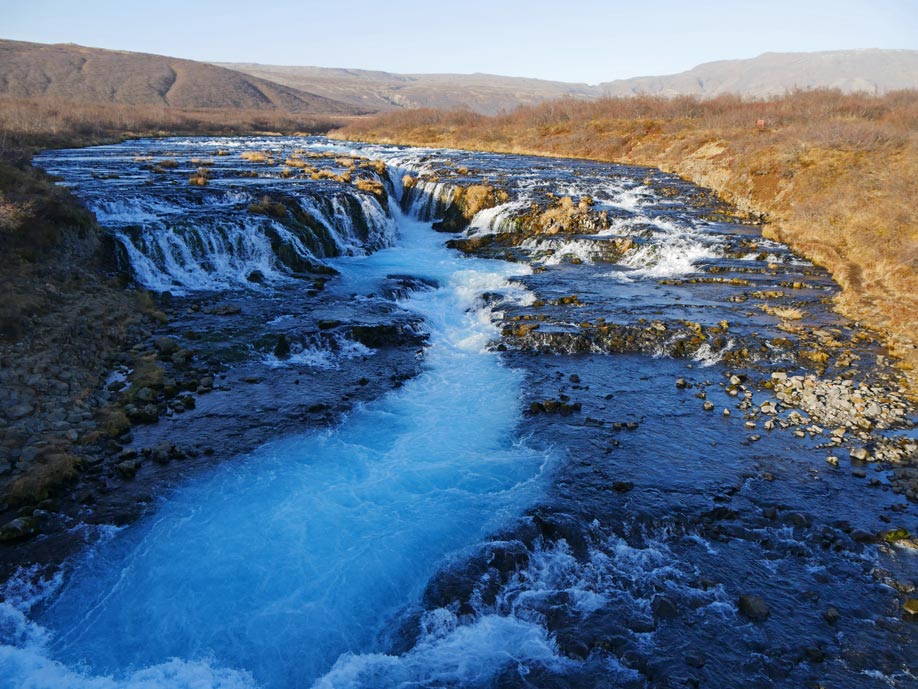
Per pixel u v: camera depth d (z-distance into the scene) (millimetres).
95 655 8828
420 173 43062
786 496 12141
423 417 15188
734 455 13523
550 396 16188
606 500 12008
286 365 17594
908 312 20391
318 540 11023
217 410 14977
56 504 11555
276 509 11773
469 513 11695
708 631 9148
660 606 9531
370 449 13789
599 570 10352
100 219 24078
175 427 14172
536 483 12578
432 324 21109
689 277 25438
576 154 59156
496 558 10492
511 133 69875
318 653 8969
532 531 11148
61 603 9602
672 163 49250
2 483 11719
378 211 31734
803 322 20484
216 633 9227
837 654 8742
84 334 17047
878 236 26359
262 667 8742
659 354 18766
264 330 19125
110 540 10828
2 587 9766
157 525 11227
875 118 52000
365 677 8562
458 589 9938
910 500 12000
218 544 10867
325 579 10195
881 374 17078
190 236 23578
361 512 11742
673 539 11070
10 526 10672
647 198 37094
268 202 27344
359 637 9227
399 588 10070
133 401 14867
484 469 13070
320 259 27406
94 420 13984
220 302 21516
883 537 10953
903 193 29047
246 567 10398
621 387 16734
